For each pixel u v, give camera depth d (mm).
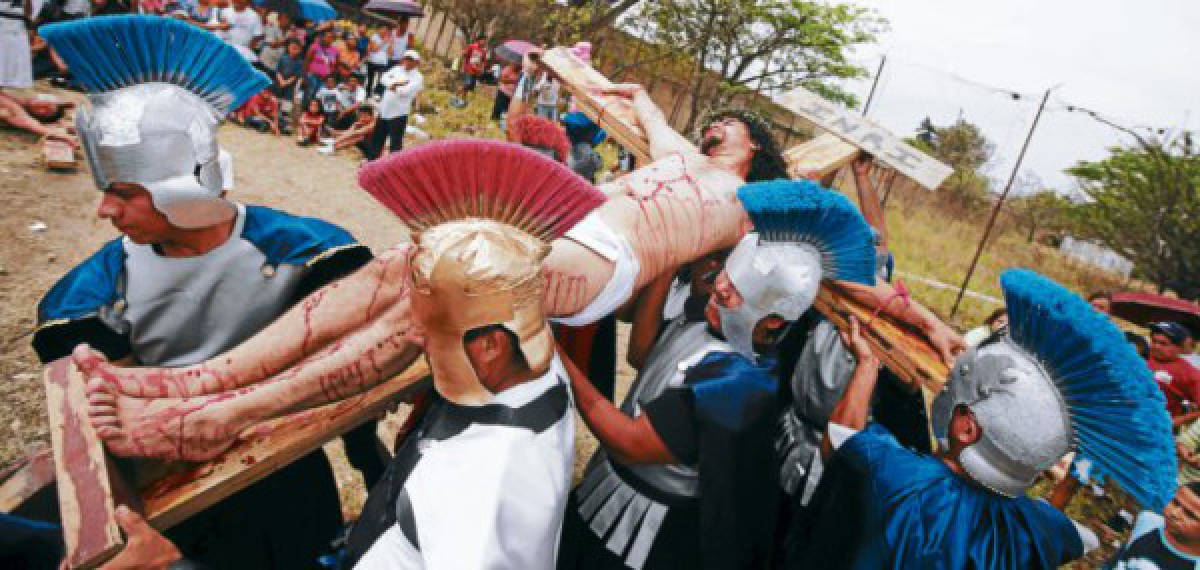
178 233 1348
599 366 2205
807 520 1579
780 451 2188
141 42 1191
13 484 1477
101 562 995
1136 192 10430
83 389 1257
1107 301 4191
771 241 1390
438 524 954
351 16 14875
